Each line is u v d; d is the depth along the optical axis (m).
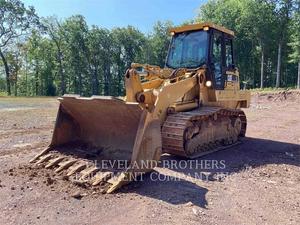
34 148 7.94
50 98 32.25
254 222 4.13
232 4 43.84
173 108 7.11
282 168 6.71
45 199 4.64
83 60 59.03
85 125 6.68
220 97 8.20
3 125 11.76
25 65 57.81
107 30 61.22
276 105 23.42
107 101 5.58
